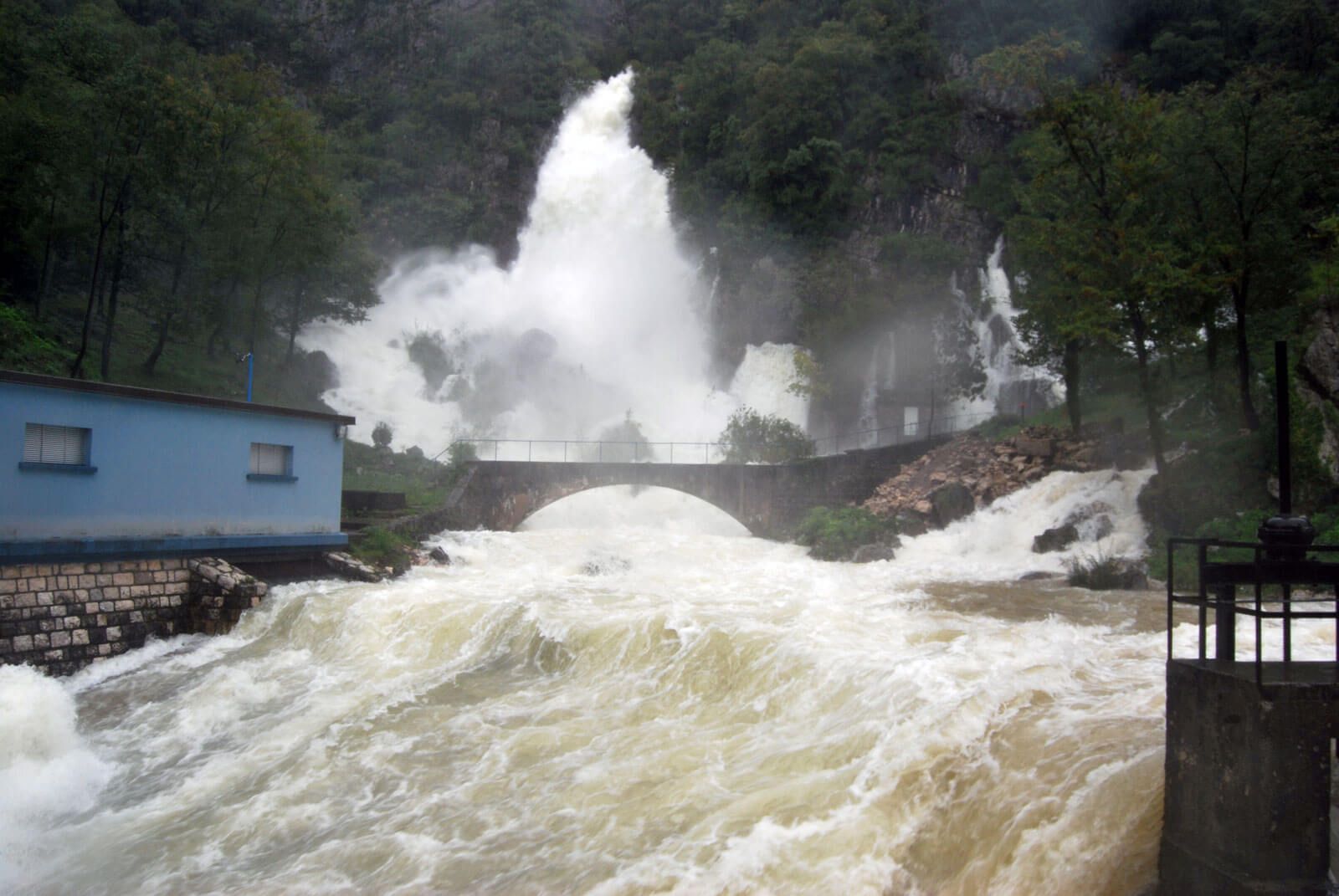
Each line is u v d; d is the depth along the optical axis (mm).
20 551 17859
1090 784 9008
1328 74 60500
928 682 12445
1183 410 36750
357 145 88625
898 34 85625
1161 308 31750
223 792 12852
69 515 19172
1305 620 17578
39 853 11648
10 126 40250
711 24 105688
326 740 14055
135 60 39281
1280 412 7727
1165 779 7848
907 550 33188
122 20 76188
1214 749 7250
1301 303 32969
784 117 78000
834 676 13562
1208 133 31828
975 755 10320
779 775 11352
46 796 13266
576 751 12930
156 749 14852
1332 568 7293
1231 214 31906
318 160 54625
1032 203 37625
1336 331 27531
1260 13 74125
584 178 88812
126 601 19719
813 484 40906
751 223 76312
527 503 38406
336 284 55969
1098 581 24344
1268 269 31719
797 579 26250
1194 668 7516
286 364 53719
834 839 9742
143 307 47531
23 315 40125
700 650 15664
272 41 99938
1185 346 33625
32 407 18484
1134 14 83750
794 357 62062
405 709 15117
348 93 97688
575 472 39094
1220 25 78812
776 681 14211
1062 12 84938
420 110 94125
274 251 45688
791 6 97875
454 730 14039
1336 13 68562
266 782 12953
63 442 19219
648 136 91125
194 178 42531
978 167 78312
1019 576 26875
